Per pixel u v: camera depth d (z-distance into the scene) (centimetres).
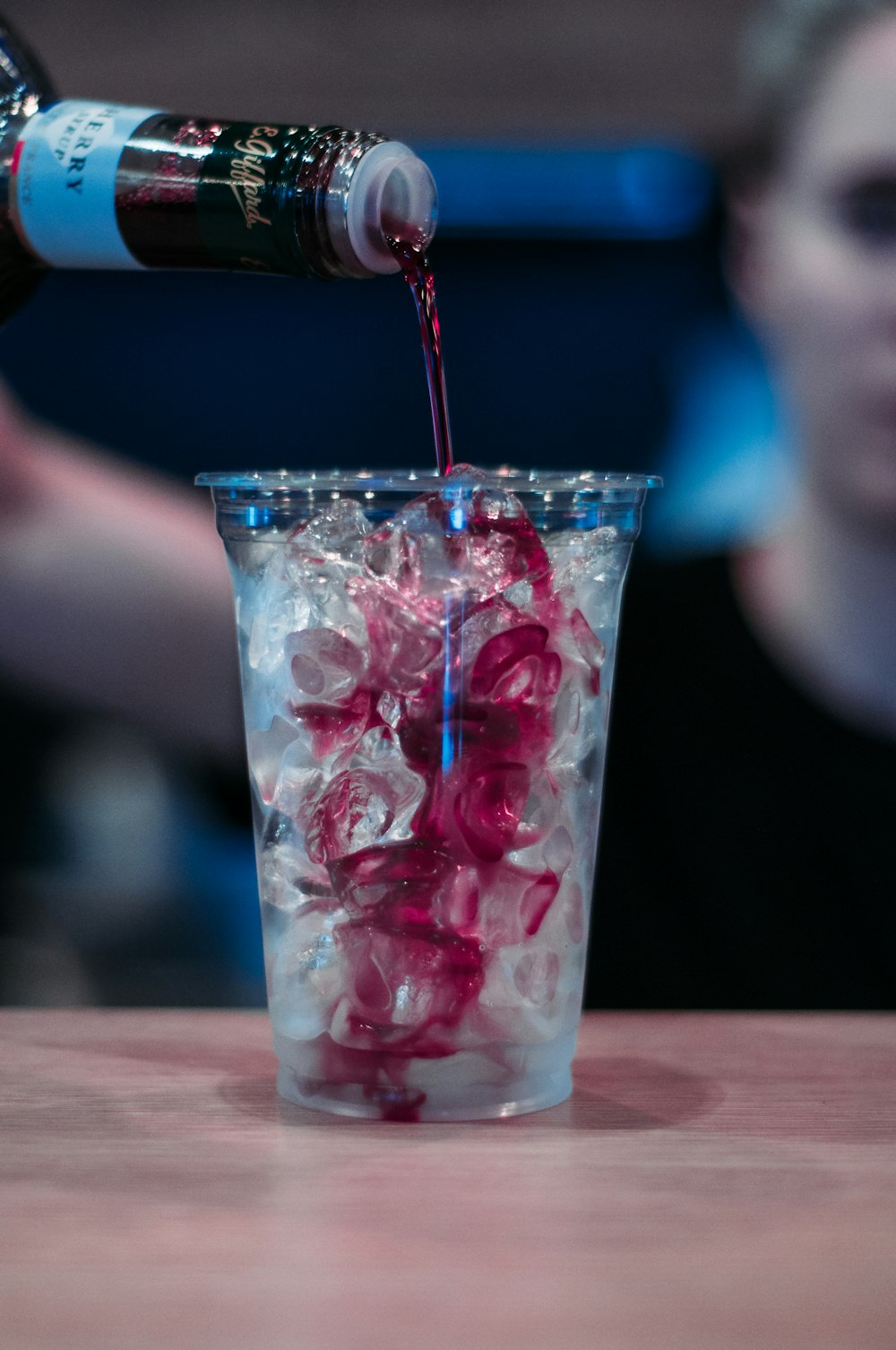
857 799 101
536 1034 51
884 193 101
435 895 50
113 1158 49
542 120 106
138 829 112
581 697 51
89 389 124
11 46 61
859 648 101
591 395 120
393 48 105
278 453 124
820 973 100
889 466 100
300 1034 52
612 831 103
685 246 117
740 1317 43
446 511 50
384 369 122
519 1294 43
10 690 108
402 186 55
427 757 49
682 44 104
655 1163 49
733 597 104
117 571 103
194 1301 43
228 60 106
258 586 51
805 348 103
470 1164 49
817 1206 47
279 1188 47
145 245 56
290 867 51
